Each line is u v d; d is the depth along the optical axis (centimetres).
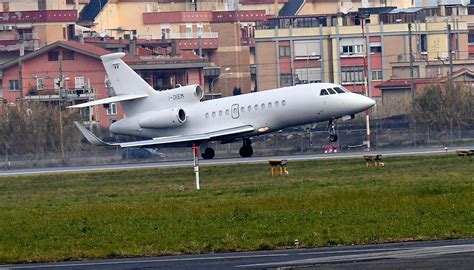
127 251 12756
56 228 15150
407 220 14112
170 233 14075
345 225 14000
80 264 12162
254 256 12025
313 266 11062
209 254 12406
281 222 14588
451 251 11600
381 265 10900
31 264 12375
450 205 15238
